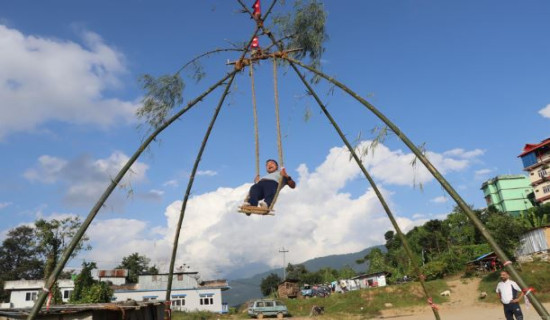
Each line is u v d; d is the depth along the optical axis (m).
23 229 75.88
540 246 35.62
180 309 45.06
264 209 8.29
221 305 46.88
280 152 8.79
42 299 6.36
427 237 60.06
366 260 77.38
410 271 49.31
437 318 10.02
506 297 9.15
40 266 73.44
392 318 28.22
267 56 9.23
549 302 24.83
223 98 10.25
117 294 44.59
